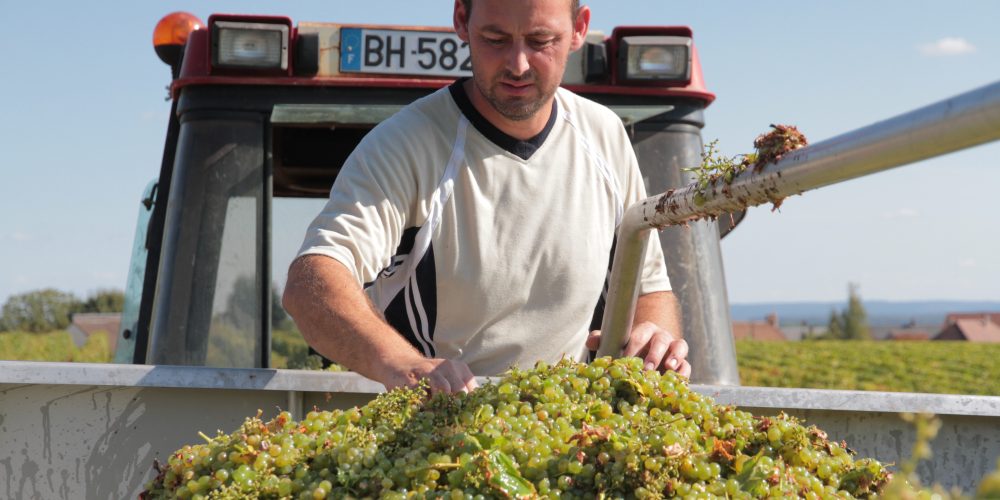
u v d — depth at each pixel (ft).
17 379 7.72
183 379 7.95
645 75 11.90
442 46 11.78
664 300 9.61
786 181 5.72
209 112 11.55
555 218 8.99
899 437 8.38
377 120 11.73
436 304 8.92
